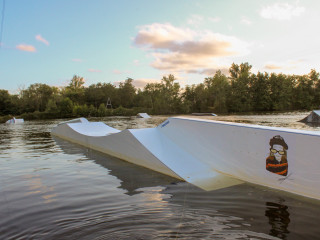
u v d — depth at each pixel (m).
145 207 2.75
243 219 2.38
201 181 3.70
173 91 72.69
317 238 1.99
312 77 64.69
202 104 68.88
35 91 60.16
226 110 64.81
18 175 4.45
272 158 3.34
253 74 65.44
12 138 11.03
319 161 2.84
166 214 2.54
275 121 16.86
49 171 4.71
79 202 2.98
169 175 4.11
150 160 4.63
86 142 7.91
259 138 3.51
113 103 71.88
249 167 3.63
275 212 2.54
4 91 56.38
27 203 3.01
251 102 64.44
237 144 3.81
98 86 74.38
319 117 14.20
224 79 70.12
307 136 2.95
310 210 2.56
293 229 2.16
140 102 72.69
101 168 4.85
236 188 3.36
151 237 2.05
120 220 2.41
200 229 2.19
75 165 5.20
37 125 22.19
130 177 4.09
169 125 5.21
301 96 64.19
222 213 2.54
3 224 2.42
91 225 2.33
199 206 2.75
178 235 2.08
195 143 4.55
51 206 2.88
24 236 2.16
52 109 48.66
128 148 5.42
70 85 78.25
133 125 18.08
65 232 2.20
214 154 4.19
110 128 9.74
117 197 3.12
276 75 62.78
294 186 3.08
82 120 10.13
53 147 7.92
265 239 2.00
